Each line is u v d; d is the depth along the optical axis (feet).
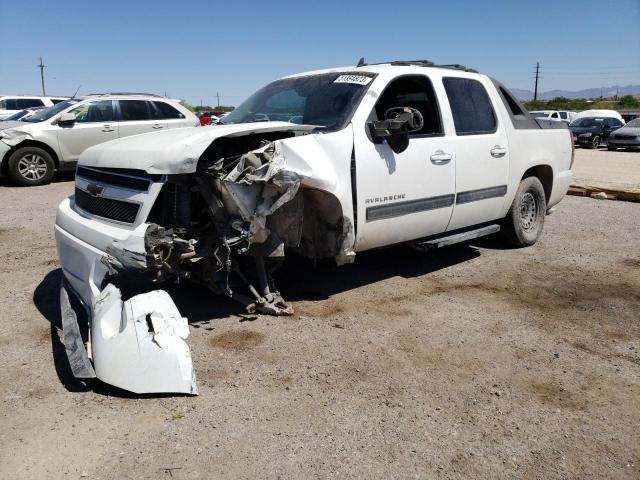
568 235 23.29
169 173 11.30
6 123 38.91
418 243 16.62
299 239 13.53
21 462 8.50
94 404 10.08
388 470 8.46
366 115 14.47
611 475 8.46
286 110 16.01
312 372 11.38
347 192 13.64
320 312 14.57
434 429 9.53
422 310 14.89
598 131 85.35
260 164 11.89
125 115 38.86
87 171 13.39
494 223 20.26
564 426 9.70
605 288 16.76
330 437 9.23
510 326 13.92
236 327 13.47
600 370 11.73
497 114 18.56
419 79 16.39
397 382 11.06
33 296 15.65
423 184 15.61
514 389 10.91
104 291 11.27
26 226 24.11
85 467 8.41
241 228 12.04
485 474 8.43
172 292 15.56
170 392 10.21
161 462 8.54
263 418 9.73
